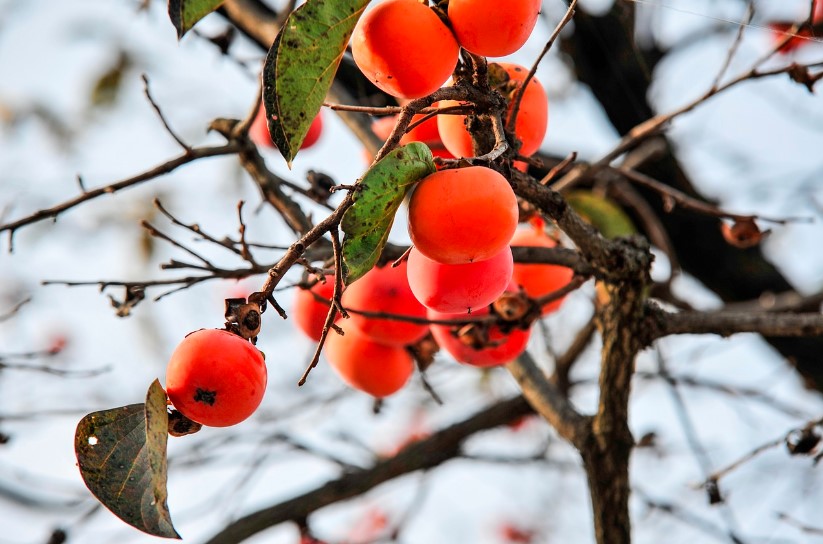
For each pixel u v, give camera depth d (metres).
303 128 1.93
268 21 2.57
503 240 1.93
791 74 2.24
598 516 2.27
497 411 2.84
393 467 2.77
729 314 2.24
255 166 2.29
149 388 1.93
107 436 1.94
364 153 2.40
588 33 2.87
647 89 2.98
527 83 2.02
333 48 1.93
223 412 1.95
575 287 2.19
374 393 2.28
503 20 1.95
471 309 2.00
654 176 3.00
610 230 2.37
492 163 1.96
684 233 3.12
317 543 2.67
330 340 2.27
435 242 1.93
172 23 1.90
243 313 1.96
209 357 1.95
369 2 1.93
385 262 2.21
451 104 2.05
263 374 1.96
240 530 2.62
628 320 2.21
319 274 1.95
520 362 2.40
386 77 1.95
